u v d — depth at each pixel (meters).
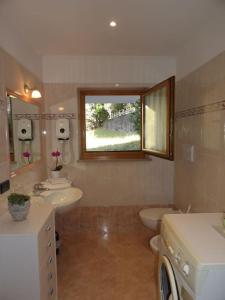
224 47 1.75
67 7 1.70
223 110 1.77
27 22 1.93
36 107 2.61
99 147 3.11
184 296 1.10
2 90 1.72
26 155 2.26
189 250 1.08
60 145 2.94
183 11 1.78
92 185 3.02
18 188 2.01
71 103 2.90
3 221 1.48
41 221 1.48
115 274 2.18
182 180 2.68
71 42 2.38
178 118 2.77
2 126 1.71
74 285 2.03
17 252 1.32
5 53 1.84
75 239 2.83
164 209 2.70
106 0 1.62
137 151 3.13
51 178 2.71
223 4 1.69
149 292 1.95
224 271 0.99
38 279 1.35
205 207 2.10
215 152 1.90
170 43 2.44
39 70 2.73
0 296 1.36
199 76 2.18
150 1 1.64
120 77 2.90
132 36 2.24
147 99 2.92
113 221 3.05
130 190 3.06
